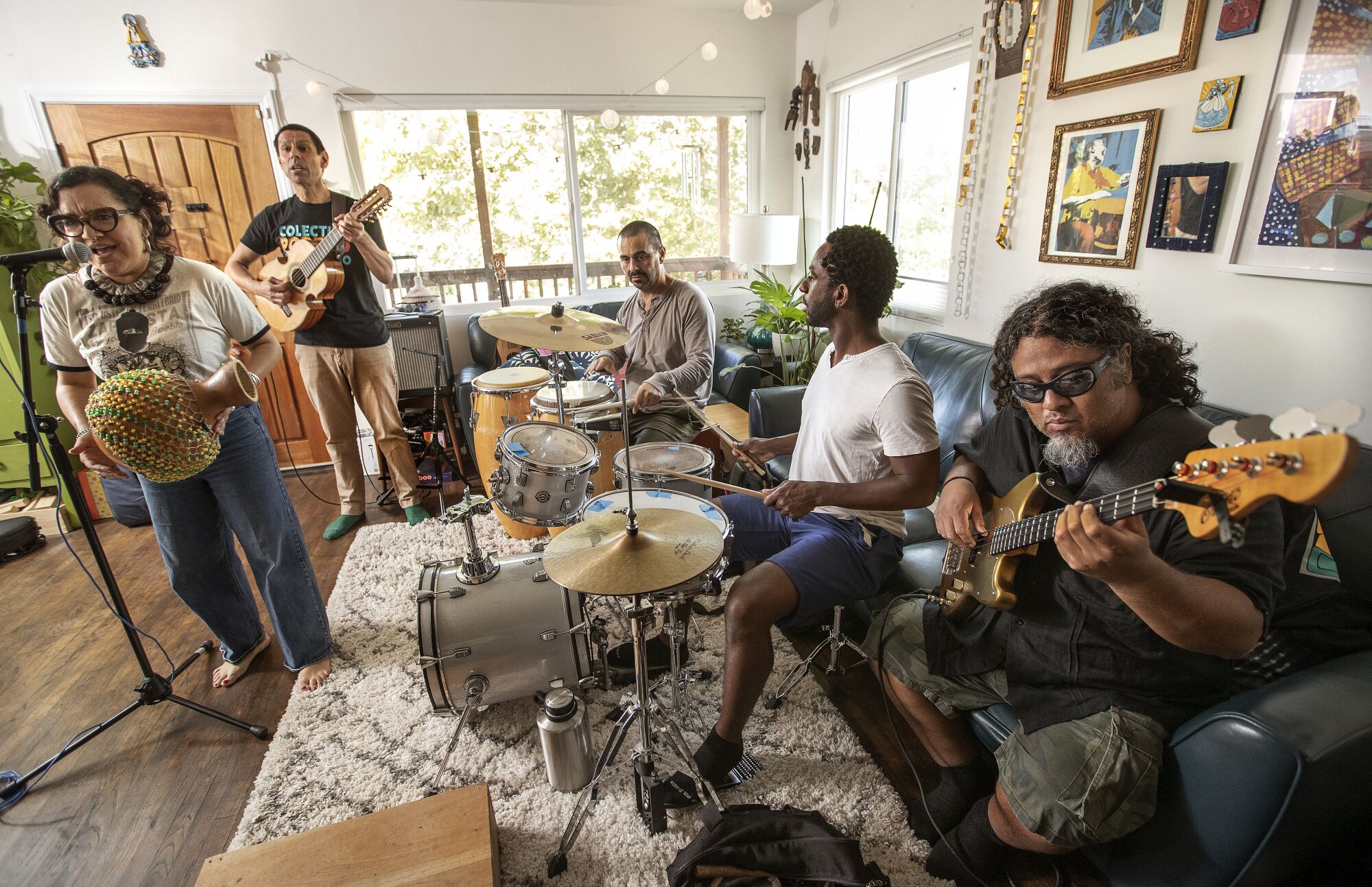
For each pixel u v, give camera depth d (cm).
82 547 273
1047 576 117
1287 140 148
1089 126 199
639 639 124
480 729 167
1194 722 99
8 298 274
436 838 120
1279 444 64
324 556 265
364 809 146
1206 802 96
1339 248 141
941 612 136
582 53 348
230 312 159
